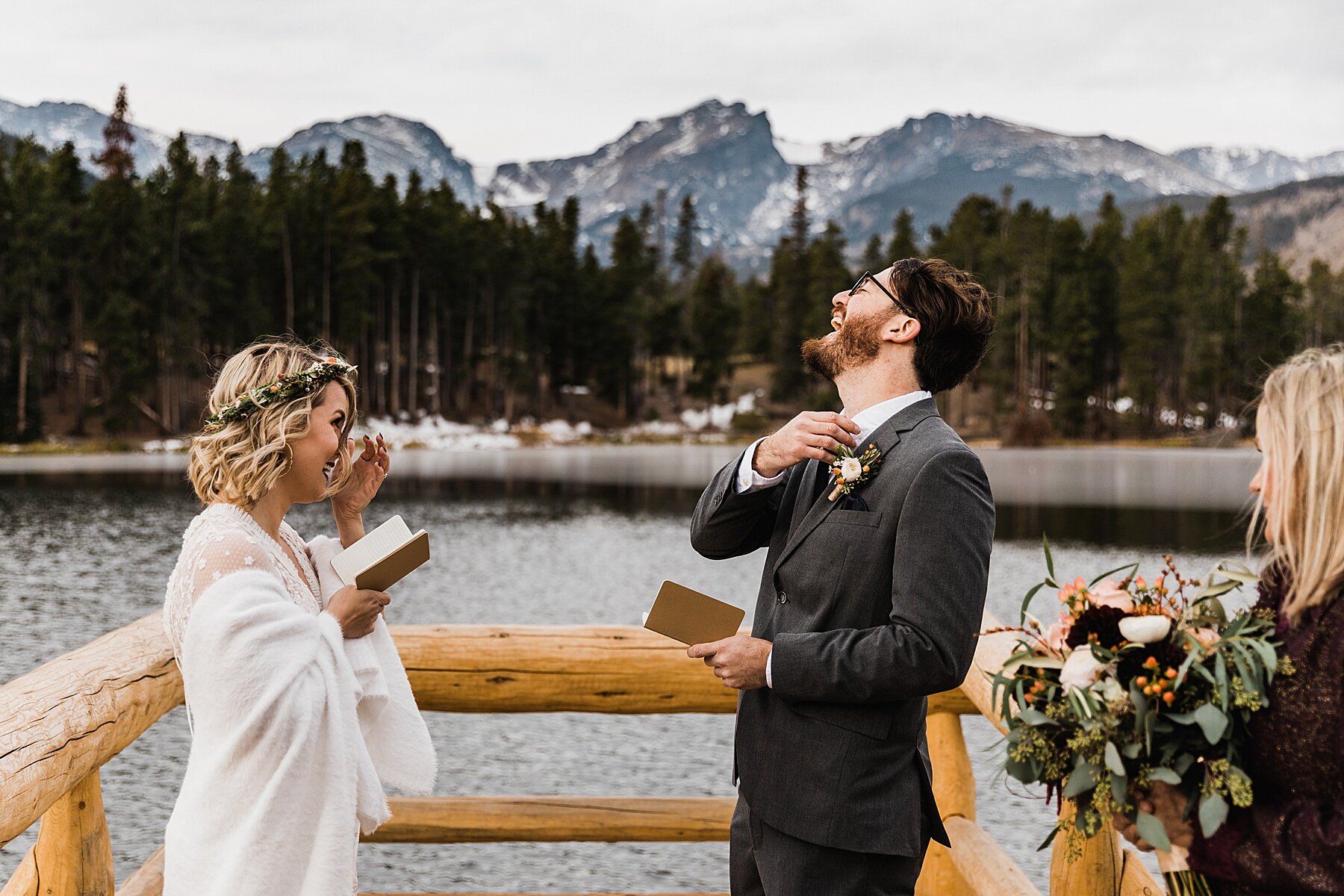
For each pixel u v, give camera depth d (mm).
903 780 1962
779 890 1967
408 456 53469
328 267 67562
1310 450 1288
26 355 54438
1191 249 87250
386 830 2859
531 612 10844
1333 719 1255
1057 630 1506
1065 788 1453
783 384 87562
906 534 1892
